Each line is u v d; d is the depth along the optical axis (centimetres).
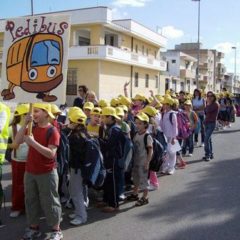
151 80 5016
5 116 560
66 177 705
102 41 3750
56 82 533
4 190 796
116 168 676
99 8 3575
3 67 559
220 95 2139
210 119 1172
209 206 716
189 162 1148
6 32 559
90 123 728
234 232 590
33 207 547
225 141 1617
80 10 3647
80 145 603
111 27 3819
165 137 938
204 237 570
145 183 725
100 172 612
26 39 548
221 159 1195
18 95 548
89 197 768
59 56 534
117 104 972
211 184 879
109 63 3803
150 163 730
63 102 530
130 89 4309
